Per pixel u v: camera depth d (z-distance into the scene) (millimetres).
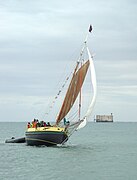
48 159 52406
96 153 61812
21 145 74250
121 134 150375
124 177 38906
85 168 44688
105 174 40594
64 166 46156
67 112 68375
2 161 50750
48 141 65062
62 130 65000
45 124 67250
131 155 59844
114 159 53875
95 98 66250
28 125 69625
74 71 68250
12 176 38844
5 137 116188
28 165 46938
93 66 66438
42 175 39625
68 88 68938
